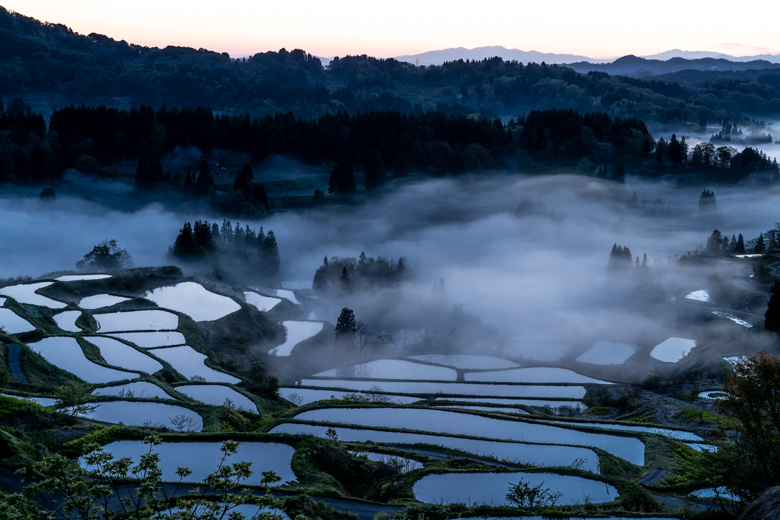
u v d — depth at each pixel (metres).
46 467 20.52
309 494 31.72
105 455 21.45
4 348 63.03
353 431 47.66
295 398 72.56
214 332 96.06
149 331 83.62
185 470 22.42
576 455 44.12
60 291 98.06
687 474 39.97
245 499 21.92
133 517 21.53
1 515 19.56
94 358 67.38
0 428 33.75
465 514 31.36
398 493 34.50
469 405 73.38
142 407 50.47
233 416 50.06
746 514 29.53
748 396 31.86
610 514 31.88
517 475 37.81
